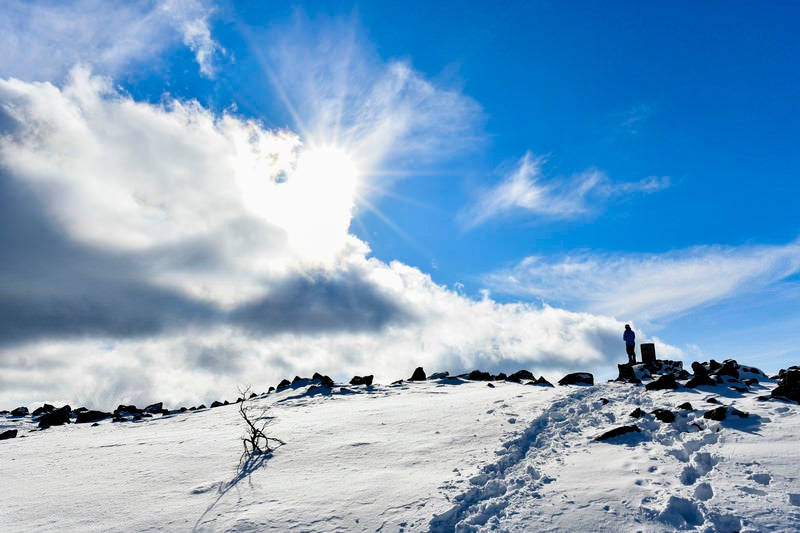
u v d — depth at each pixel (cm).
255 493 892
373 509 775
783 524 596
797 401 1161
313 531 720
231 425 1702
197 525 776
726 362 1872
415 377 2684
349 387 2441
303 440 1239
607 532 642
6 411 3053
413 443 1125
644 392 1498
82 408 3069
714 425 1012
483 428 1194
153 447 1396
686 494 711
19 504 957
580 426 1162
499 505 754
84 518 851
